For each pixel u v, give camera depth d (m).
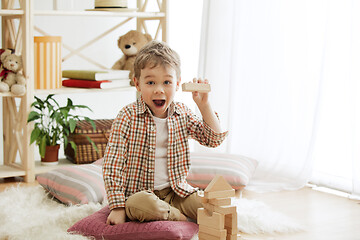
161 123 1.66
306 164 2.33
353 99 2.15
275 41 2.50
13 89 2.35
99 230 1.54
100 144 2.60
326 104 2.39
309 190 2.33
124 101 3.10
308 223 1.84
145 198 1.53
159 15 2.72
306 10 2.37
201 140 1.71
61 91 2.51
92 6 2.96
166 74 1.59
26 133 2.42
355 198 2.17
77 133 2.55
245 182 2.17
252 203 1.97
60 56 2.57
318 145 2.42
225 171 2.18
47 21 2.85
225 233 1.28
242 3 2.65
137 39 2.80
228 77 2.73
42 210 1.85
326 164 2.40
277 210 2.00
